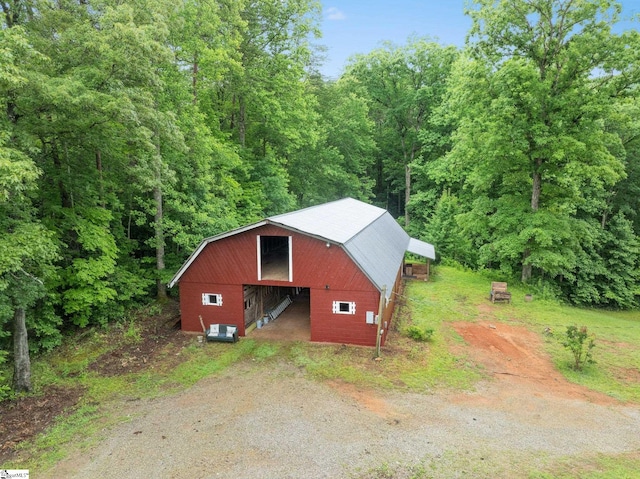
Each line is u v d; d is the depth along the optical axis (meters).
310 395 11.05
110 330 15.84
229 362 13.30
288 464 8.12
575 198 22.95
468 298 21.36
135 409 10.42
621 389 11.70
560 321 18.00
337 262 14.20
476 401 10.83
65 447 8.81
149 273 18.94
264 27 26.41
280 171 28.80
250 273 15.16
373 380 11.95
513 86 20.22
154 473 7.91
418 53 37.97
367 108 39.28
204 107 24.38
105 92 12.77
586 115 19.91
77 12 13.63
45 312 13.83
